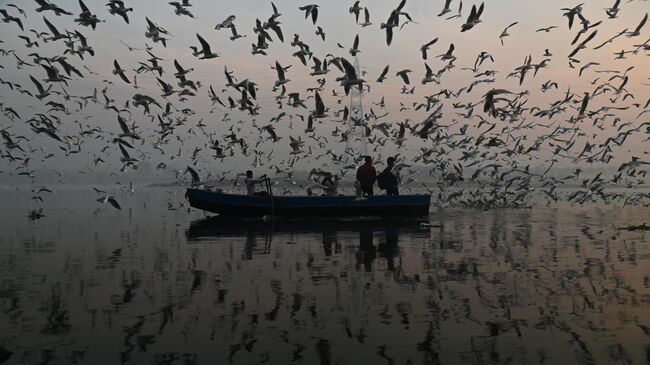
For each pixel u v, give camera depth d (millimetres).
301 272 11008
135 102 16734
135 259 12789
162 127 21312
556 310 7930
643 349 6219
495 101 12859
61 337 6711
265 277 10500
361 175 25594
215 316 7695
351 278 10375
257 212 25375
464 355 6094
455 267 11539
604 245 15070
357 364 5852
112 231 19500
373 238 16891
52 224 22516
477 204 33969
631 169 21281
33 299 8648
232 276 10609
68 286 9648
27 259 12789
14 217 26516
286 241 16188
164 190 89375
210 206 25516
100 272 11055
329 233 18438
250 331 7008
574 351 6172
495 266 11641
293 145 19375
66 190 80562
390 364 5852
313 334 6875
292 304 8367
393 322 7383
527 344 6438
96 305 8281
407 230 19375
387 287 9555
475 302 8438
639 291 9109
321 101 15438
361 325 7250
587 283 9789
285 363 5871
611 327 7074
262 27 16734
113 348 6324
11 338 6668
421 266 11680
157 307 8188
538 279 10180
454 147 24625
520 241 15992
